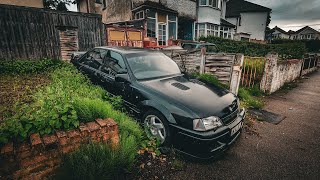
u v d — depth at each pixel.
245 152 3.37
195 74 7.07
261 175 2.79
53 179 2.10
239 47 16.95
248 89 7.41
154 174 2.68
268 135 4.06
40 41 9.63
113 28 10.78
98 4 22.48
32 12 9.20
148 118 3.39
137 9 16.09
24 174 1.94
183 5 19.19
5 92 5.19
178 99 3.10
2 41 8.66
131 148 2.72
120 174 2.55
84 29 10.80
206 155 2.83
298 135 4.11
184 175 2.71
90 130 2.30
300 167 3.00
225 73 6.67
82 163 2.19
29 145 1.94
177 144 2.96
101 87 4.54
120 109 3.88
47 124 2.19
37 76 7.43
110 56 4.51
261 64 7.54
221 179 2.67
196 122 2.78
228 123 3.07
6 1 10.68
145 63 4.16
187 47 12.94
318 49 36.19
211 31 22.22
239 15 32.91
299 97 7.28
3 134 1.91
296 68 11.24
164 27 17.59
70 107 2.39
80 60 5.79
